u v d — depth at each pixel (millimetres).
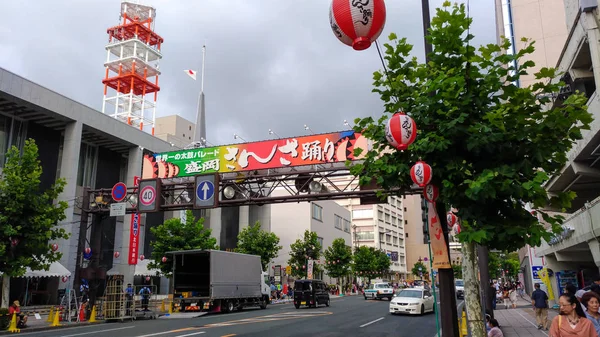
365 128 7379
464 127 6031
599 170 18234
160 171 23203
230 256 27984
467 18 6320
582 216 18125
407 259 123125
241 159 21719
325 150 20266
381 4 4996
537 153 5895
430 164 6305
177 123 66500
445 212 7156
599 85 14812
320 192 21000
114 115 50250
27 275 24188
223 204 22344
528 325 18219
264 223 56031
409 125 5801
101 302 23828
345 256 59906
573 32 17094
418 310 23438
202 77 54906
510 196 5891
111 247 35375
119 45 51500
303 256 52000
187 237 33969
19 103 27219
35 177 20734
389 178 6746
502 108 5871
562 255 25719
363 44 5188
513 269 88125
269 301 34656
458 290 42594
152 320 22750
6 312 18047
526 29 33625
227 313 26672
